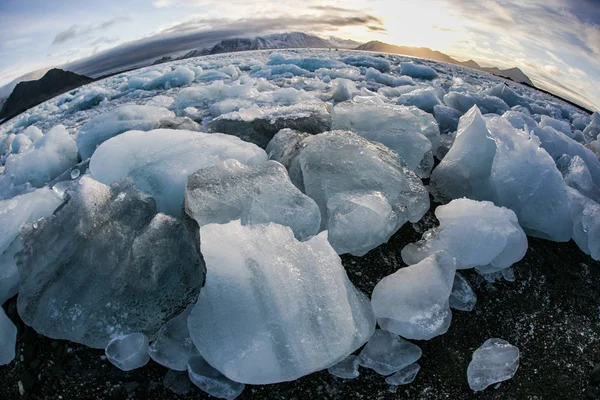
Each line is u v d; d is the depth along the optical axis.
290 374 1.37
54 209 2.13
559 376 1.59
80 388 1.49
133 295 1.62
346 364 1.51
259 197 1.84
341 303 1.50
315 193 2.09
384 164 2.20
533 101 5.03
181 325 1.57
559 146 2.98
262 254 1.51
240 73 6.28
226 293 1.44
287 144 2.45
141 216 1.84
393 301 1.64
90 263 1.68
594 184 2.61
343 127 2.88
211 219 1.77
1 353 1.59
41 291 1.67
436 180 2.51
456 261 1.90
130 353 1.49
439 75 6.70
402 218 2.10
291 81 5.17
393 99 4.14
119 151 2.30
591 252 2.09
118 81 7.04
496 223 1.94
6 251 1.91
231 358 1.34
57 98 6.67
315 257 1.57
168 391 1.47
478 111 2.50
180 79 5.78
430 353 1.62
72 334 1.58
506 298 1.88
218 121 2.94
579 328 1.79
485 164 2.41
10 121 5.95
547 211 2.21
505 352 1.56
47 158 3.07
